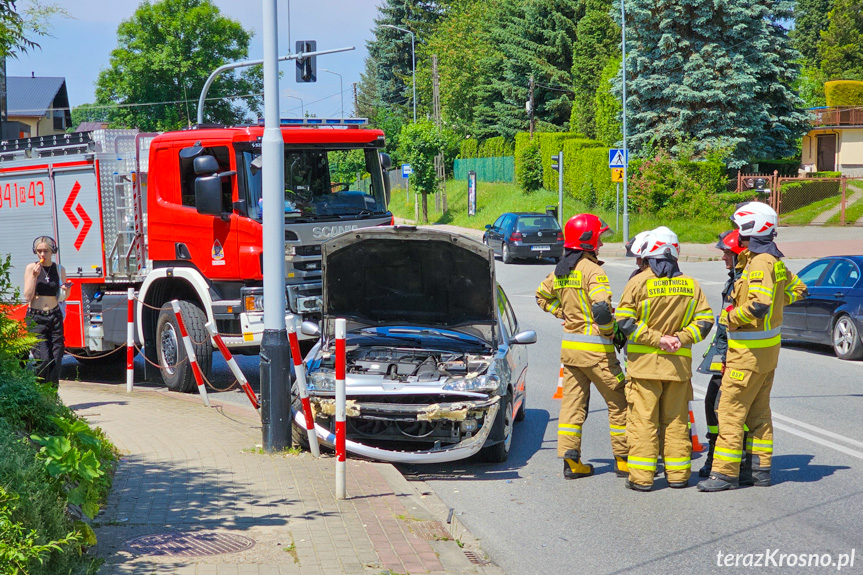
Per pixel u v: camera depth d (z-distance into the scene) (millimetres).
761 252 6344
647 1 37000
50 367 9727
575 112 52594
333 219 10750
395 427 7281
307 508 5785
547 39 56906
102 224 11750
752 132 37344
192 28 59938
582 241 6832
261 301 10305
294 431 7723
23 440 4945
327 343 8234
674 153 37156
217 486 6250
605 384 6891
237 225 10281
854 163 45906
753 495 6484
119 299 11625
